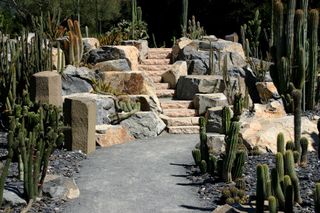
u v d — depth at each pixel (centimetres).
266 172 622
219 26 2619
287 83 1145
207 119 1124
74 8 3141
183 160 910
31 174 662
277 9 1147
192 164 880
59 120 991
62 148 970
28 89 1137
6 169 638
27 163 663
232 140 759
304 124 977
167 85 1412
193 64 1491
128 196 723
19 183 737
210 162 804
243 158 763
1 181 632
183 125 1198
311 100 1158
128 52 1441
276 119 990
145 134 1123
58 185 710
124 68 1388
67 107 960
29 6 2883
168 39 2855
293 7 1130
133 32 1750
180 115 1250
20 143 659
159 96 1373
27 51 1173
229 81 1293
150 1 2891
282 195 609
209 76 1364
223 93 1323
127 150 992
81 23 3381
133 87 1281
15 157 859
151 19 2894
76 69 1270
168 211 666
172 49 1593
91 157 934
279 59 1155
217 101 1244
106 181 788
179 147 1015
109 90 1251
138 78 1281
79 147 959
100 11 3472
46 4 2906
